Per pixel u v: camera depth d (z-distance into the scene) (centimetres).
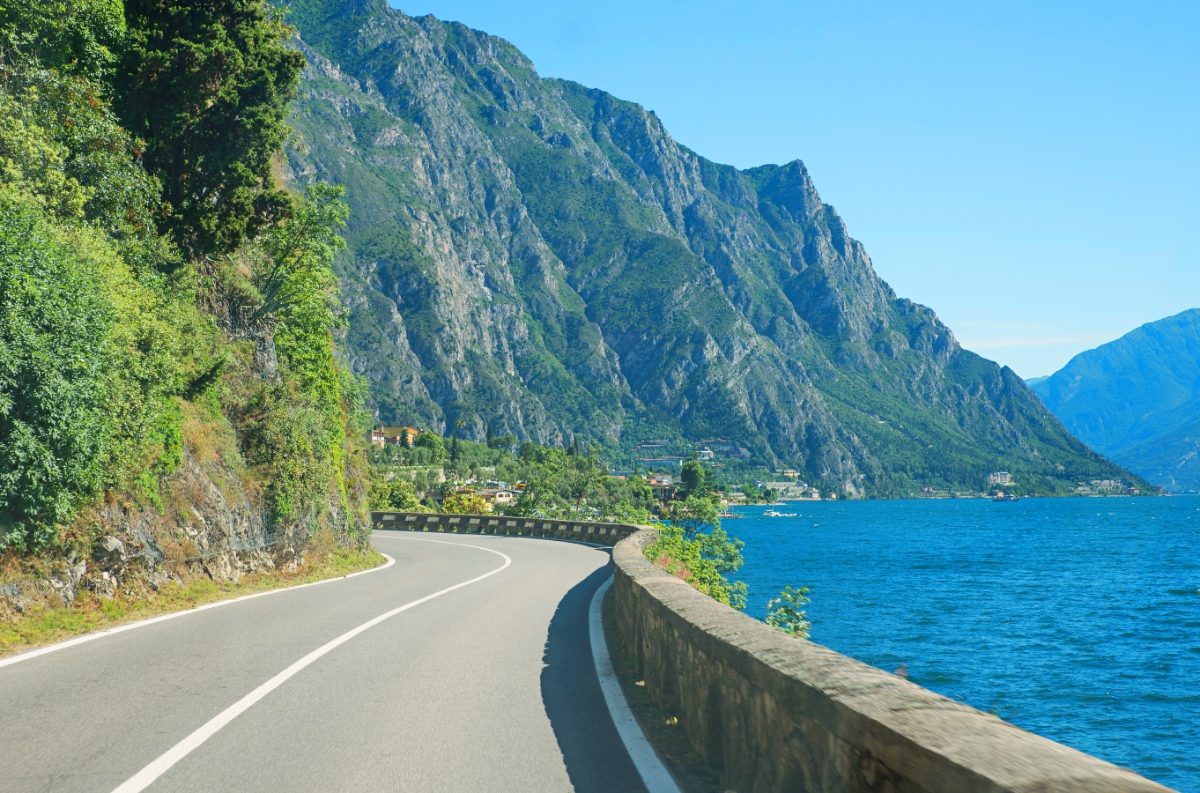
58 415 1350
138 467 1684
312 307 3244
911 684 393
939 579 8300
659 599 812
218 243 2703
